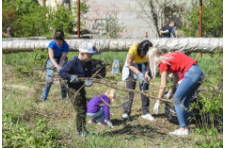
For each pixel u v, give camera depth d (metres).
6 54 10.90
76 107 5.23
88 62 5.18
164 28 12.77
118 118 6.38
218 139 5.00
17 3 15.99
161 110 6.96
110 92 5.99
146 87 6.34
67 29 15.48
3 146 4.48
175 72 5.43
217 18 14.41
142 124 5.98
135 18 16.77
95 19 16.50
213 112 5.01
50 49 7.14
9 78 7.87
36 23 15.49
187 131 5.58
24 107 6.42
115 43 9.82
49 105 6.71
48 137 4.62
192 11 14.97
